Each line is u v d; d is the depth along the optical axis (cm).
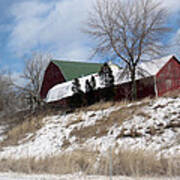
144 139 1661
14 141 2392
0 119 3212
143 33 2691
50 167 1195
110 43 2777
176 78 3128
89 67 4850
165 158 1029
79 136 2073
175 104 2098
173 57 3141
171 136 1581
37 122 2734
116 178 955
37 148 2061
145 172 972
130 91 2823
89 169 1108
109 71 2906
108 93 2842
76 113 2650
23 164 1295
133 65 2748
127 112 2209
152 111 2084
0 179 1054
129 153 1120
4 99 3516
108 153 1210
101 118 2317
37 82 4353
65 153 1405
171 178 886
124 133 1833
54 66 4550
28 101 3469
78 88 3055
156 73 2847
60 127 2445
